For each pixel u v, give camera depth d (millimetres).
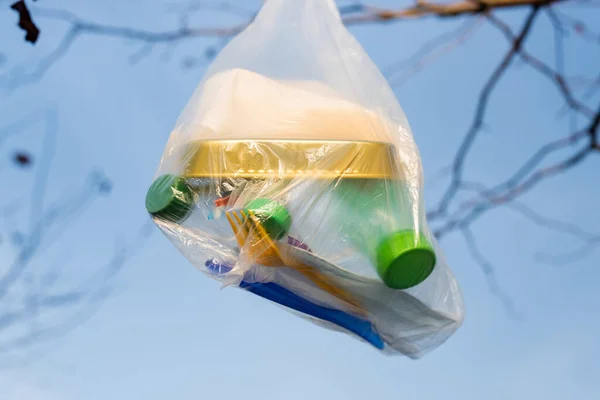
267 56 1570
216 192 1495
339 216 1486
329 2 1586
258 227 1471
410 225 1493
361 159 1491
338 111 1516
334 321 1519
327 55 1563
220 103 1530
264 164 1489
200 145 1509
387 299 1504
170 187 1519
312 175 1485
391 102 1562
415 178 1525
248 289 1507
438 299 1523
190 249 1523
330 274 1487
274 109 1516
